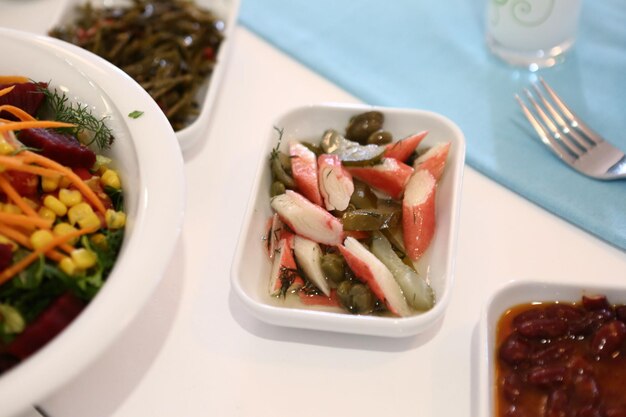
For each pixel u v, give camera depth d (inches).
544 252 39.0
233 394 33.9
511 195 42.0
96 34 50.1
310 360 35.0
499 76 49.0
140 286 29.6
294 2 55.8
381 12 54.6
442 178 40.3
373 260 34.9
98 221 32.9
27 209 31.3
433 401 33.2
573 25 48.8
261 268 36.9
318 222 36.7
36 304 30.8
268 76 50.3
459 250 39.2
